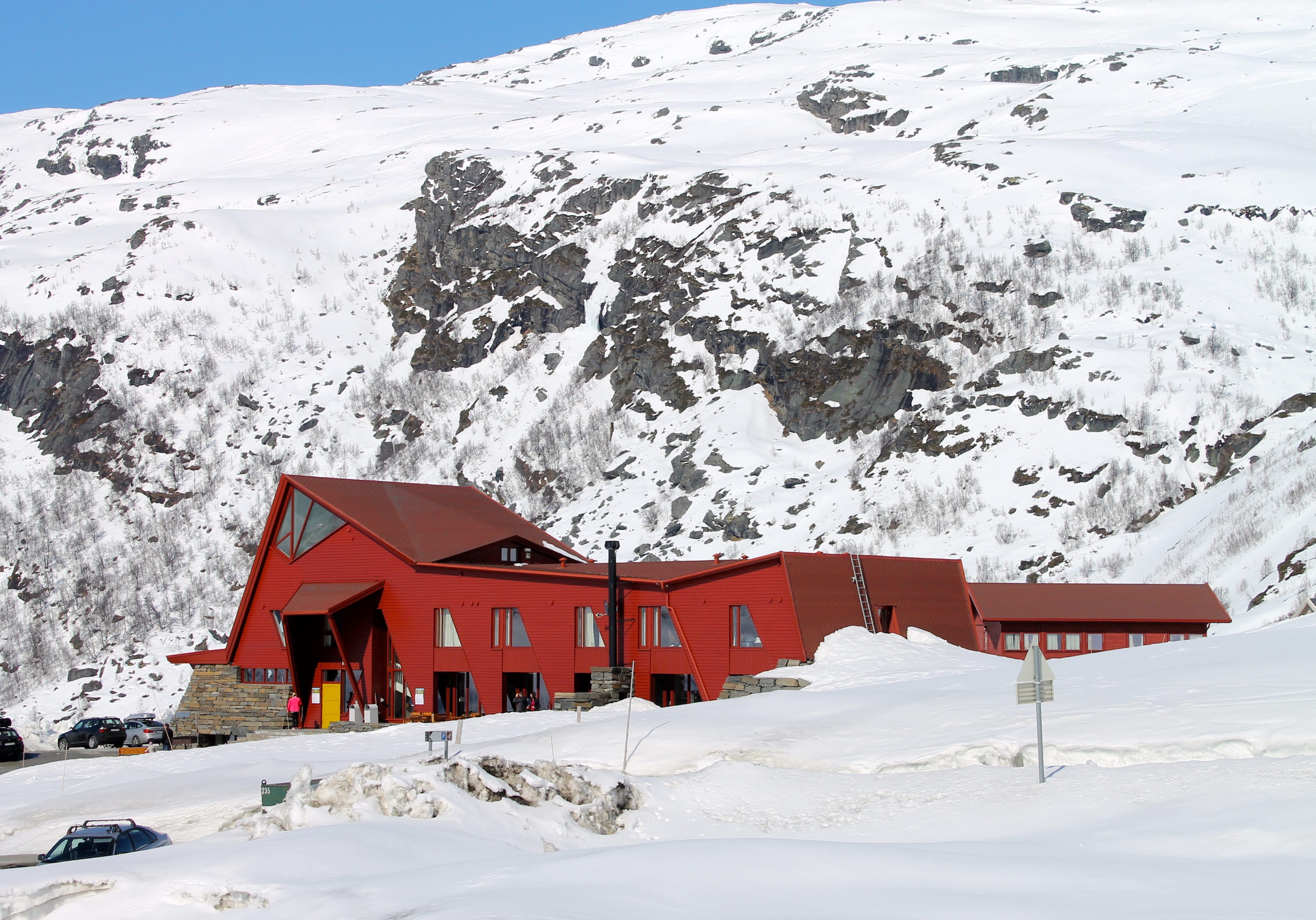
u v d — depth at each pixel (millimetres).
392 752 40500
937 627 54938
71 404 115062
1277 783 19547
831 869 16797
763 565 50188
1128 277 100812
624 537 89312
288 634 58281
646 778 25984
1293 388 81188
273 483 103688
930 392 96000
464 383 120000
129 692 78000
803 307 108875
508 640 54250
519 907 14922
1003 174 124000
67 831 32375
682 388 106062
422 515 60531
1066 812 20484
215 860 19812
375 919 15594
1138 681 30391
